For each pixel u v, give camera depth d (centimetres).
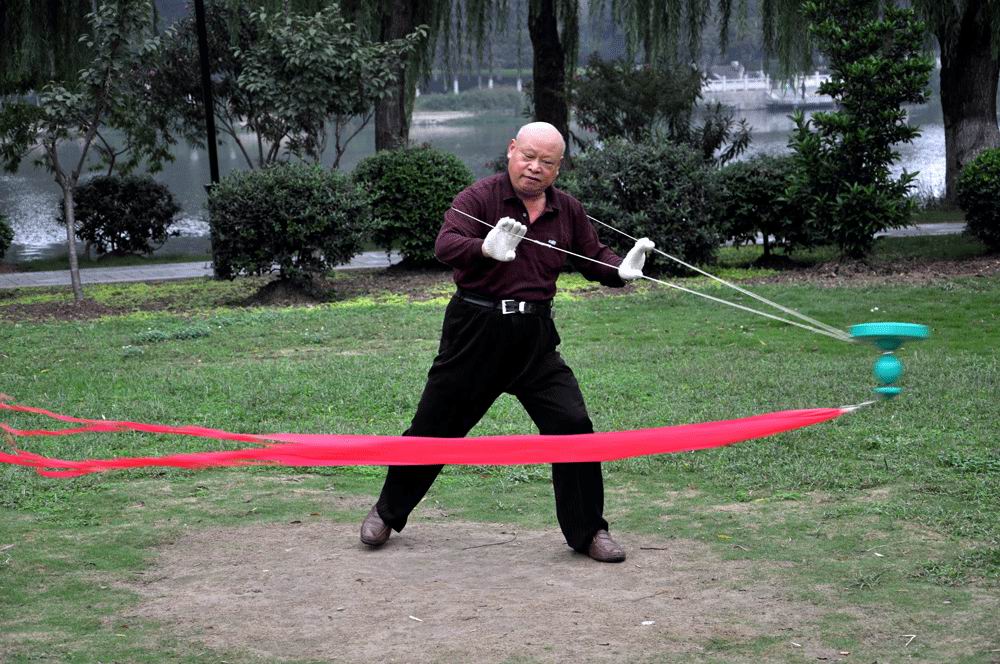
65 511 608
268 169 1622
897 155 1652
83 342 1212
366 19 2491
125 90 1956
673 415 801
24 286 1875
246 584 491
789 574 490
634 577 491
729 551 525
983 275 1540
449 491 646
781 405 815
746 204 1725
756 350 1075
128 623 445
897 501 592
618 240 1694
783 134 5703
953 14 2356
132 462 380
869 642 413
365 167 1894
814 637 418
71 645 421
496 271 494
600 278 515
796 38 2486
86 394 921
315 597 472
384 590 479
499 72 9275
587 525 514
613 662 398
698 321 1266
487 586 483
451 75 3038
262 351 1151
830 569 495
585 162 1750
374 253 2294
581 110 2516
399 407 857
